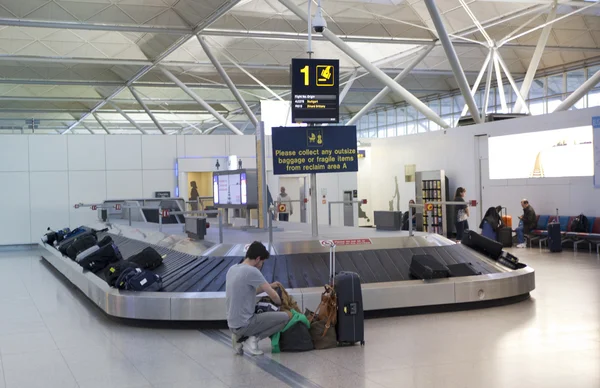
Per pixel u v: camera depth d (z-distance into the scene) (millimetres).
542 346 7660
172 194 27531
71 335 9180
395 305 9688
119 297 9664
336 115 11875
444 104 39531
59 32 26297
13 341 8883
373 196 31141
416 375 6535
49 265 19656
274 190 29375
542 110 32781
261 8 24359
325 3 24125
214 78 35844
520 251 19312
